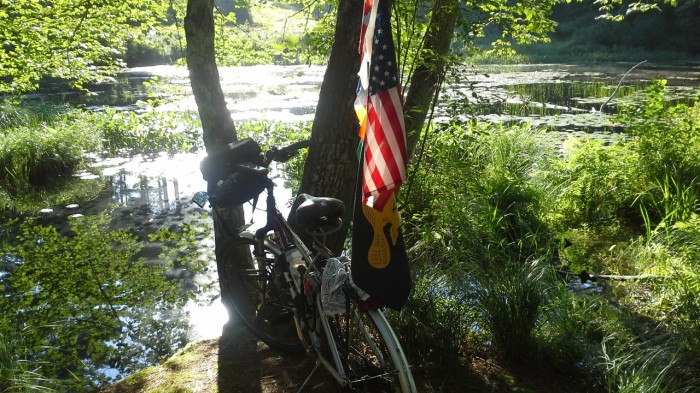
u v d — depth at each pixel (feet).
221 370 10.64
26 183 28.76
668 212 18.79
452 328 11.11
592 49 118.32
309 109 51.42
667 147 20.89
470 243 16.39
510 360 11.09
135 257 19.31
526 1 16.34
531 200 20.36
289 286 9.79
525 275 12.42
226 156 10.02
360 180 8.14
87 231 22.04
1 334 12.77
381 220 7.91
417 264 14.20
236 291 12.14
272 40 22.66
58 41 23.41
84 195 27.20
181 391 10.07
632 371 10.30
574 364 11.07
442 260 15.58
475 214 18.48
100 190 28.02
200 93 12.01
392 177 7.58
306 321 9.44
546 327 11.72
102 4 21.44
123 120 39.27
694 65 91.81
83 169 31.91
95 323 14.88
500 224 18.86
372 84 7.59
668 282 13.96
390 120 7.55
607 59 107.65
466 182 20.35
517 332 11.02
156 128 38.60
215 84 12.09
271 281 10.83
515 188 20.40
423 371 10.54
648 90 22.91
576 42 122.11
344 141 11.64
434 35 15.16
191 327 14.66
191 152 36.09
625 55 109.91
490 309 11.32
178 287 16.97
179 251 19.81
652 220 19.83
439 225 17.53
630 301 14.25
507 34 17.44
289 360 10.88
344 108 11.55
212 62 12.03
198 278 17.61
